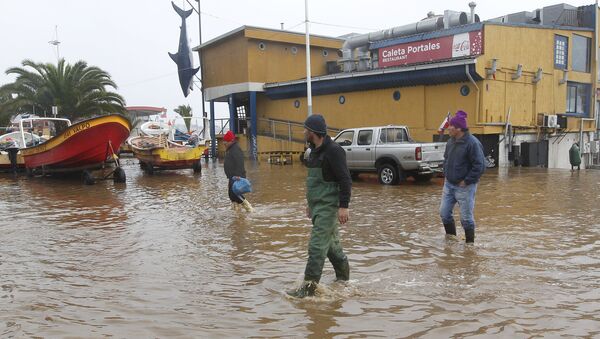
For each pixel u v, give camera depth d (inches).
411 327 159.3
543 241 275.9
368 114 933.2
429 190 520.4
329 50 1243.2
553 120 876.6
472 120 776.9
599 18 1027.3
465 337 151.5
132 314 173.6
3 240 297.9
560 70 930.1
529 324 160.4
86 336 155.1
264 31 1125.1
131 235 308.8
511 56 819.4
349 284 203.2
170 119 940.6
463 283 202.4
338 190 192.7
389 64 945.5
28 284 209.5
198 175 768.3
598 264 229.0
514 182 589.0
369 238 290.4
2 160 811.4
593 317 165.8
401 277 211.8
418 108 845.8
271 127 1136.2
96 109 1253.1
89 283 210.5
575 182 585.0
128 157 1395.2
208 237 299.1
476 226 321.1
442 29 872.3
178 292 197.3
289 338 152.0
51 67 1215.6
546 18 1010.7
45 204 457.7
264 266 233.1
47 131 1061.1
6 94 1222.3
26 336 155.2
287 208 406.9
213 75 1246.9
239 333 156.1
